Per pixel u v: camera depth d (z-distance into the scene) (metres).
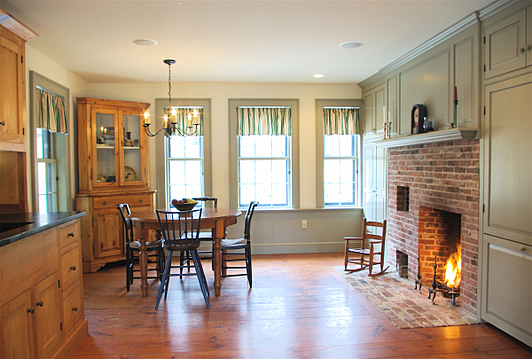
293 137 5.42
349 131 5.50
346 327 2.92
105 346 2.63
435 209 3.81
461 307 3.25
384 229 4.30
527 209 2.47
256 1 2.62
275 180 5.52
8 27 2.57
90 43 3.46
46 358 2.20
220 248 3.65
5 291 1.79
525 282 2.50
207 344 2.65
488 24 2.79
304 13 2.84
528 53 2.43
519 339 2.55
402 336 2.76
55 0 2.56
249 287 3.89
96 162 4.60
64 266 2.48
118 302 3.48
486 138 2.84
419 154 3.82
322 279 4.14
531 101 2.42
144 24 3.03
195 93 5.26
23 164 2.86
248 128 5.36
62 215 2.62
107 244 4.61
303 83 5.39
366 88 5.26
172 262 5.02
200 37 3.35
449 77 3.26
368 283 3.98
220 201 5.35
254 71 4.63
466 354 2.51
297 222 5.44
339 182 5.59
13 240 1.81
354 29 3.19
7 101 2.62
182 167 5.37
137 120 4.93
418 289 3.77
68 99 4.40
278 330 2.87
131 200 4.79
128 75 4.72
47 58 3.88
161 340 2.71
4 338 1.78
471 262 3.07
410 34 3.33
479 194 2.94
